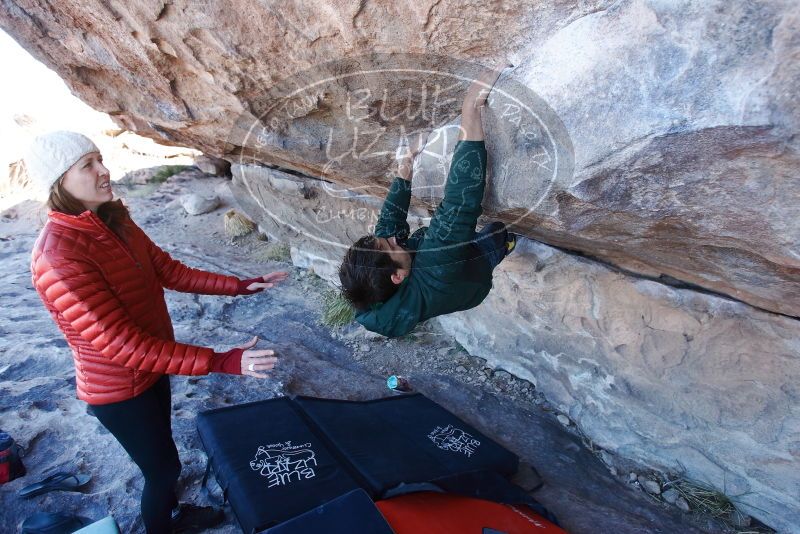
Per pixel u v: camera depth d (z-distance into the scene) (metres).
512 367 3.28
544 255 2.52
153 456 1.58
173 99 2.10
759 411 2.05
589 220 1.49
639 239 1.57
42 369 2.92
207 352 1.37
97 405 1.47
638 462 2.59
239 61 1.60
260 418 2.50
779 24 0.85
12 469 2.06
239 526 2.02
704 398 2.21
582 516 2.21
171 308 3.94
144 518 1.73
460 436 2.56
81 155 1.29
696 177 1.10
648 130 1.06
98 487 2.08
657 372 2.34
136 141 7.96
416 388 3.22
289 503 1.93
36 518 1.85
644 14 1.04
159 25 1.58
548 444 2.77
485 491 2.08
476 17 1.25
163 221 6.13
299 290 4.46
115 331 1.30
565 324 2.69
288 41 1.46
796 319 1.78
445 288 1.60
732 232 1.22
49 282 1.25
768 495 2.16
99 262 1.34
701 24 0.95
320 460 2.22
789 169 0.97
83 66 2.27
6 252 5.28
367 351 3.61
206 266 4.79
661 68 1.02
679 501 2.38
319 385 3.12
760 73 0.89
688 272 1.85
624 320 2.35
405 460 2.28
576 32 1.18
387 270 1.60
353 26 1.32
